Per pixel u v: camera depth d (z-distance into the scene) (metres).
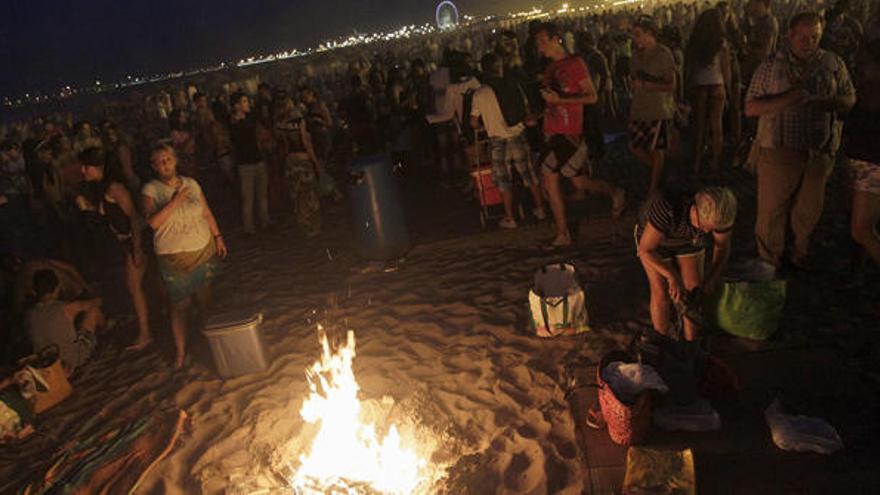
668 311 4.34
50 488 3.95
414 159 10.52
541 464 3.61
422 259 6.96
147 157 16.98
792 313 4.66
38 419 4.98
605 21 30.52
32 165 10.50
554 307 4.81
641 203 7.23
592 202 7.59
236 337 4.93
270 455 4.08
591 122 7.31
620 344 4.69
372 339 5.42
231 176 11.10
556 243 6.63
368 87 14.55
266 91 11.84
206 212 5.55
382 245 6.88
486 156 8.33
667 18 27.36
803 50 4.41
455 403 4.36
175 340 5.49
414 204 9.05
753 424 3.57
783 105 4.50
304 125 8.11
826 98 4.38
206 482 3.92
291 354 5.32
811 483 3.11
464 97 7.54
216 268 5.65
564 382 4.36
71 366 5.54
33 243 10.39
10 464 4.48
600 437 3.66
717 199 3.68
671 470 3.23
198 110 15.60
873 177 4.34
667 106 6.93
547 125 6.27
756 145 5.05
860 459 3.20
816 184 4.92
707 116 8.02
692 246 3.97
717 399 3.71
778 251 5.13
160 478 4.01
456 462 3.76
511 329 5.18
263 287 6.94
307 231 8.41
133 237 5.66
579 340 4.84
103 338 6.27
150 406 4.93
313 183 8.34
